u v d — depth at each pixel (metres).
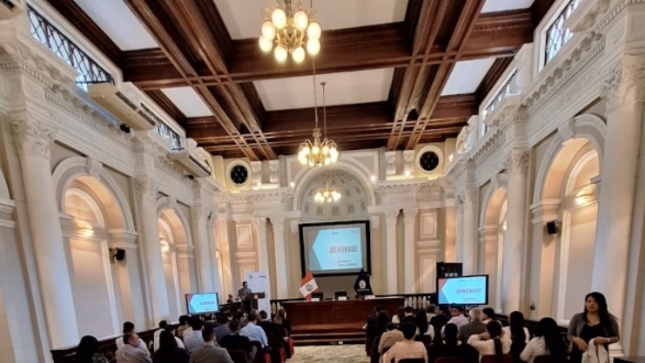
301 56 3.95
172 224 8.59
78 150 5.14
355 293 11.40
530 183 5.88
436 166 11.13
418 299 10.41
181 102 8.05
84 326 5.31
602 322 3.04
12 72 4.04
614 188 3.54
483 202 8.28
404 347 3.68
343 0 5.16
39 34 4.46
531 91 5.40
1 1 3.48
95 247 5.82
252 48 6.02
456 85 7.99
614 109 3.58
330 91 8.13
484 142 7.30
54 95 4.64
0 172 3.95
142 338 6.07
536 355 3.30
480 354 3.74
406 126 9.30
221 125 9.02
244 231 11.67
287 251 11.59
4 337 3.82
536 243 5.69
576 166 5.11
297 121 9.15
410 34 5.71
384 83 7.88
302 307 9.92
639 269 3.35
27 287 4.09
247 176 11.59
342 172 12.05
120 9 5.00
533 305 5.68
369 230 11.64
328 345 9.10
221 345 4.83
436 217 11.27
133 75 6.22
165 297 6.89
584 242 4.97
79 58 5.25
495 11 5.51
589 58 4.16
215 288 9.93
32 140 4.19
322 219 12.57
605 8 3.61
